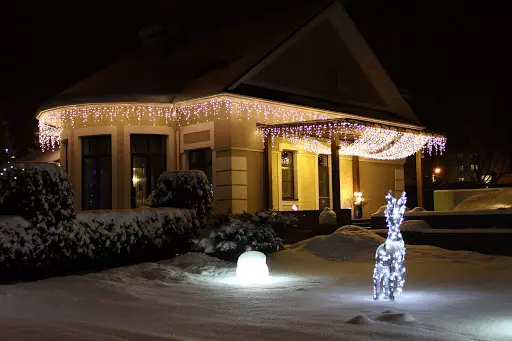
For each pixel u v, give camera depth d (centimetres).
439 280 1216
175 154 2491
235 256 1563
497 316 818
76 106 2480
